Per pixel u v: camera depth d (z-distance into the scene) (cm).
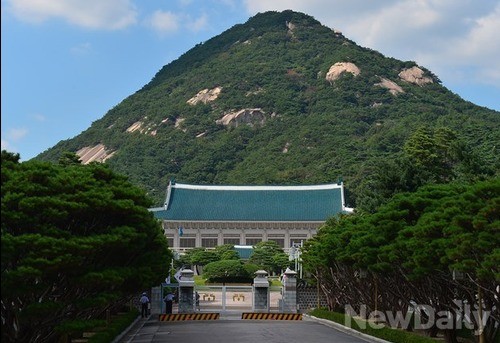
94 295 4050
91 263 3984
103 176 4481
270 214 17075
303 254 8638
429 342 4531
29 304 3584
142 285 4847
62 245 3347
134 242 4375
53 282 3716
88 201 3706
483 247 3672
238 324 7275
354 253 5862
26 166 3591
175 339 5462
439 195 5034
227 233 17162
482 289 4294
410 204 5009
